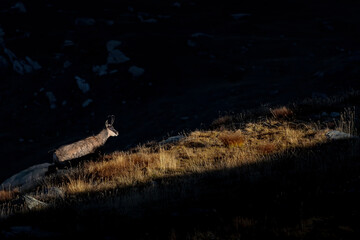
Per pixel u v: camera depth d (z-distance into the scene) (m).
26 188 19.34
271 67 73.81
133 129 55.44
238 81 67.94
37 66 84.31
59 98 72.12
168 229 8.65
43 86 76.94
